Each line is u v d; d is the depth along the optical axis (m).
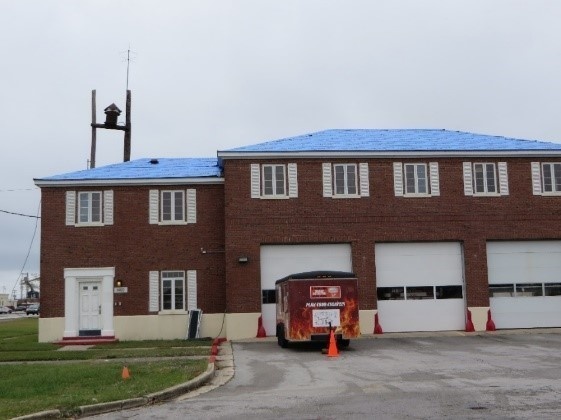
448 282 30.16
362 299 29.44
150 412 11.88
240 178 29.78
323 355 21.44
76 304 30.11
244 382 15.73
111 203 30.77
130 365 18.64
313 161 30.16
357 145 31.33
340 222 29.88
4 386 14.52
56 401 12.34
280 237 29.56
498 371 16.25
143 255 30.59
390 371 16.84
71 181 30.58
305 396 13.14
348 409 11.42
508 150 30.78
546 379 14.61
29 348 26.31
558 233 30.77
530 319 30.34
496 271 30.53
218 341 27.05
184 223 30.89
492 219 30.53
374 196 30.17
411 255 30.19
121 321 30.08
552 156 31.14
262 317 29.28
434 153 30.48
